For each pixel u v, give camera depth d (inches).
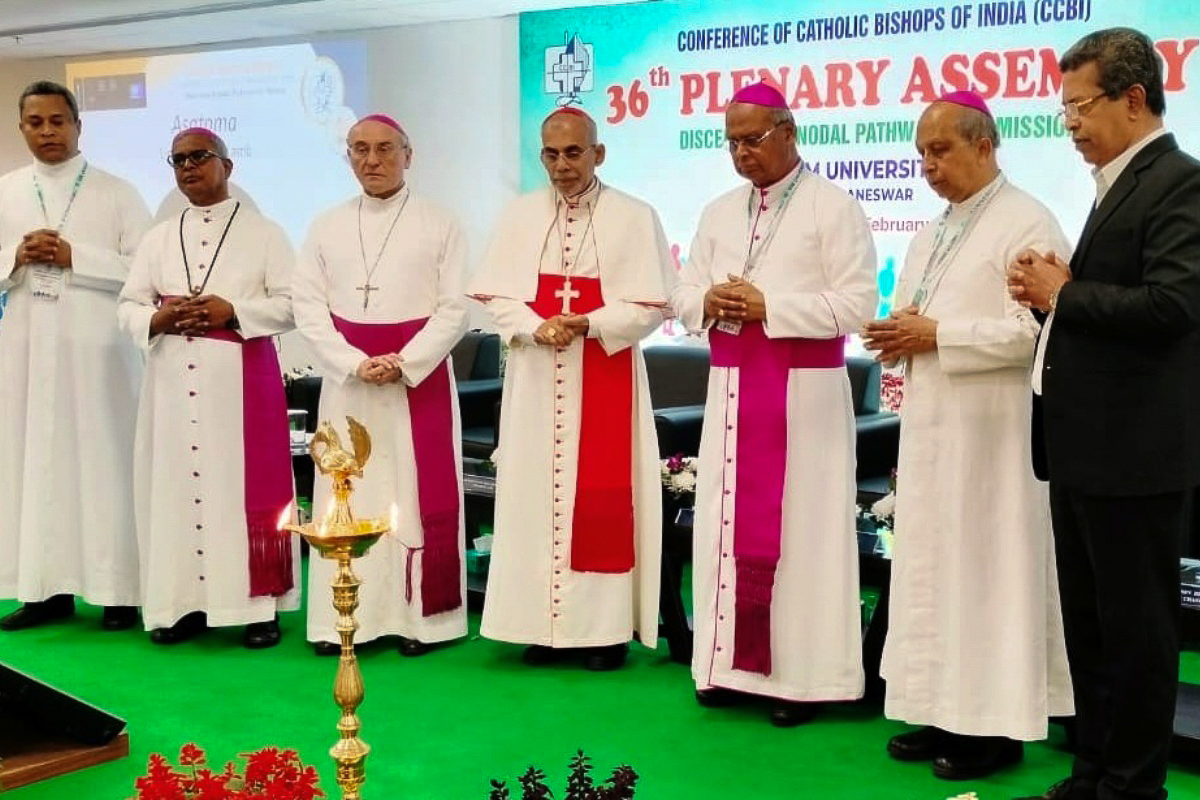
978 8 235.6
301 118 331.9
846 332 146.5
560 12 284.5
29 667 174.6
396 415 175.3
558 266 169.0
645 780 133.9
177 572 183.0
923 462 132.2
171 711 155.9
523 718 152.7
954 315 129.0
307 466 230.1
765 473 149.0
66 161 192.5
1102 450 108.5
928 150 129.6
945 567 132.4
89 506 191.0
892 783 133.5
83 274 188.1
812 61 255.1
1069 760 139.9
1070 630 118.0
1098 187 112.5
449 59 305.4
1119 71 105.8
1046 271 110.4
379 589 178.4
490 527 233.1
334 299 176.4
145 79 359.3
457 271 176.9
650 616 171.8
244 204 186.5
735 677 152.8
